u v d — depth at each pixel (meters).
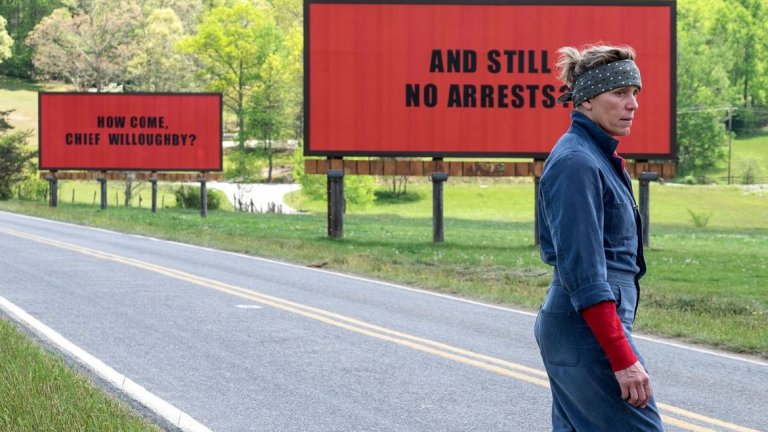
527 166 29.03
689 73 131.62
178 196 68.62
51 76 159.75
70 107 49.00
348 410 7.65
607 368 3.54
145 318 12.49
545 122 28.83
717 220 85.44
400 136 29.11
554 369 3.68
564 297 3.66
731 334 11.98
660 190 103.44
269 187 100.94
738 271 22.22
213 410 7.60
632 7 28.47
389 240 31.75
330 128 29.22
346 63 29.11
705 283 19.59
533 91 28.83
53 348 10.12
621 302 3.64
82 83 113.44
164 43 116.62
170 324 12.03
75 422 6.47
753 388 8.78
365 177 72.56
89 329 11.48
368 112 29.16
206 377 8.86
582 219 3.49
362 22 29.03
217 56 109.56
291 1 152.12
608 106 3.67
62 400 7.05
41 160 49.28
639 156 28.67
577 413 3.67
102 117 48.88
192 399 7.97
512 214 86.88
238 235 32.12
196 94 48.28
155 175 50.00
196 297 14.84
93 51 111.69
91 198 89.62
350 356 10.05
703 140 127.44
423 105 29.06
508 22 28.77
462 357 10.05
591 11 28.53
